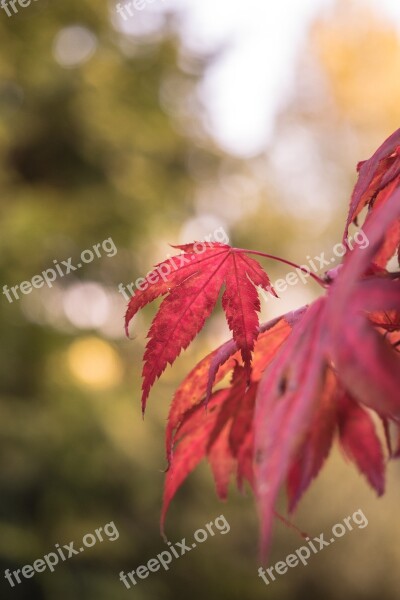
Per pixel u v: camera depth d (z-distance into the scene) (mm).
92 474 6805
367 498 8531
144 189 7477
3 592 6570
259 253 1082
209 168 8539
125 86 7582
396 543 8453
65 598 6570
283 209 9227
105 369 7082
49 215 6645
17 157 7539
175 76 8062
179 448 1193
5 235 6387
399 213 624
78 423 6703
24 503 6852
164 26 7918
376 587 8422
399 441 1188
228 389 1138
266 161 9422
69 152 7613
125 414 6867
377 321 839
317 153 12898
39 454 6684
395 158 975
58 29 7449
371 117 12859
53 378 6844
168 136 7770
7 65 7129
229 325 1052
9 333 6672
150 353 1091
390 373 560
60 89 7301
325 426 1130
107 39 7688
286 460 571
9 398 6703
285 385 626
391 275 848
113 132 7500
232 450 1187
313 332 644
